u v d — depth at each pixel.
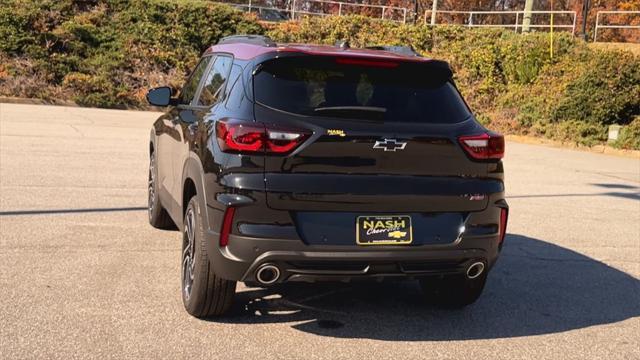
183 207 5.12
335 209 4.14
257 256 4.07
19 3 26.83
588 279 6.25
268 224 4.07
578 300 5.60
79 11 28.28
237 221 4.08
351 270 4.21
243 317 4.78
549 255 7.10
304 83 4.34
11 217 7.25
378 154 4.18
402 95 4.47
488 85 27.64
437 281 5.13
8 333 4.23
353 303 5.23
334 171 4.14
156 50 27.56
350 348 4.32
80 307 4.75
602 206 10.26
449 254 4.32
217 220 4.18
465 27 32.16
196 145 4.69
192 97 5.79
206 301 4.52
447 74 4.67
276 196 4.06
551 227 8.53
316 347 4.30
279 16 37.81
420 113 4.41
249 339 4.37
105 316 4.61
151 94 6.25
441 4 50.66
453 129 4.38
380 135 4.18
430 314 5.07
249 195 4.06
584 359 4.34
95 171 10.37
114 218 7.52
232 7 31.30
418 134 4.25
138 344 4.18
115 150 12.72
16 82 23.17
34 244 6.29
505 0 54.44
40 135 14.26
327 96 4.30
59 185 9.12
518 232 8.16
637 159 18.86
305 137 4.09
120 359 3.94
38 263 5.71
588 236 8.11
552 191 11.54
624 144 20.12
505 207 4.61
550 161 16.72
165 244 6.57
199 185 4.47
